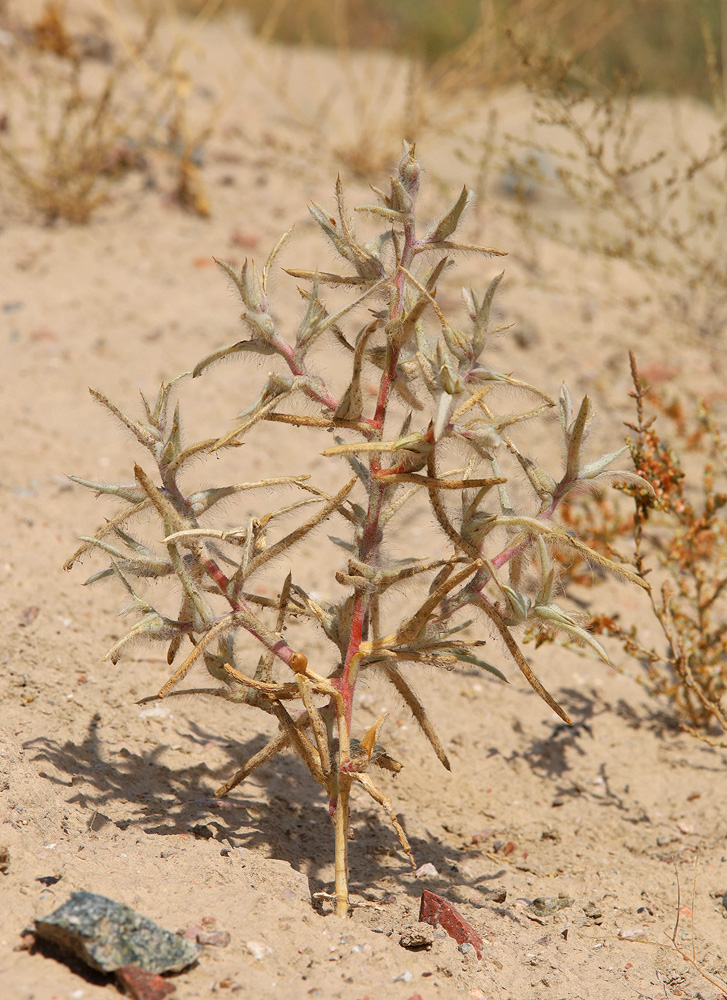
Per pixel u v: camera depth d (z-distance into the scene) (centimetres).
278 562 206
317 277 193
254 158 682
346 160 707
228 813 237
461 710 312
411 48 945
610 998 195
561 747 302
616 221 706
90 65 753
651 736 310
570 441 193
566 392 200
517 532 209
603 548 372
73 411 425
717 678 322
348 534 371
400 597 345
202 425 432
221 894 193
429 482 181
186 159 603
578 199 507
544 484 199
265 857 222
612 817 277
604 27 730
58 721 254
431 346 190
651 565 382
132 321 498
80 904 171
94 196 598
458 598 198
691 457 447
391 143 717
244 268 187
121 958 166
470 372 188
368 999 171
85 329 487
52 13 732
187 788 245
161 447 196
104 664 284
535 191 743
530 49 551
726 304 561
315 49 1095
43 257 539
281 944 182
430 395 190
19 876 186
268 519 199
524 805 279
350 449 177
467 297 192
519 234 647
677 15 838
